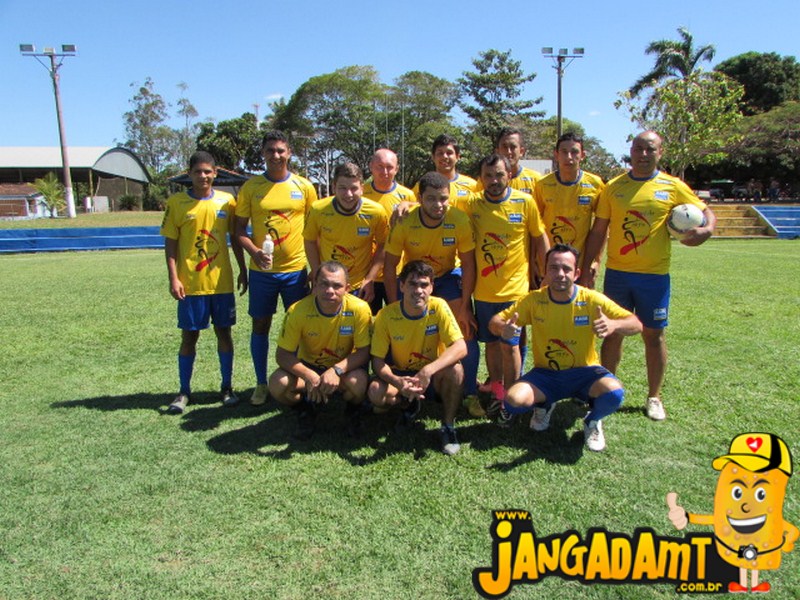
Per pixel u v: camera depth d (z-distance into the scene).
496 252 4.16
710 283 9.80
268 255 4.28
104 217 28.00
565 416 4.20
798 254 14.69
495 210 4.12
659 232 4.02
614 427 3.95
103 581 2.46
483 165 4.07
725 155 27.50
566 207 4.46
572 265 3.57
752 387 4.65
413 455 3.60
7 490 3.20
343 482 3.26
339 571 2.50
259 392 4.55
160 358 5.88
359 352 3.88
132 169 47.56
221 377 4.97
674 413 4.17
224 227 4.54
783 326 6.63
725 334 6.29
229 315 4.60
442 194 3.72
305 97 52.94
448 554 2.61
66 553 2.65
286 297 4.63
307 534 2.78
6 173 42.78
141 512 2.98
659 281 4.04
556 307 3.69
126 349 6.20
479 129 44.41
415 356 3.86
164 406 4.52
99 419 4.24
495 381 4.35
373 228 4.31
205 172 4.40
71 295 9.55
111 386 5.02
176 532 2.80
